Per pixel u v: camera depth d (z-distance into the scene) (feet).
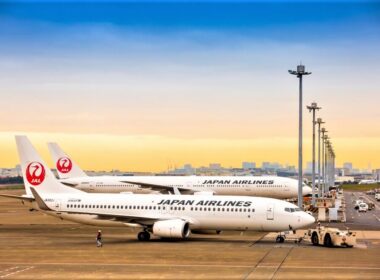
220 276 144.36
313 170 381.19
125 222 230.48
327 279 139.54
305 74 260.21
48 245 212.64
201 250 195.52
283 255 182.50
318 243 210.59
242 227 220.84
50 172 247.29
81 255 183.93
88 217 238.07
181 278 141.90
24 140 247.91
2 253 189.57
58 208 240.53
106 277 143.95
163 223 219.61
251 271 151.84
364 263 165.17
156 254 185.37
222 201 224.53
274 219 216.13
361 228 286.66
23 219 345.92
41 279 141.79
